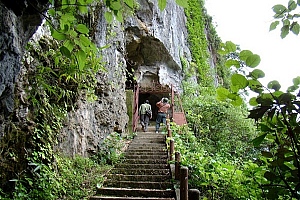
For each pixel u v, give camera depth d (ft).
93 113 23.26
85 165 19.35
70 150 18.80
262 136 5.00
